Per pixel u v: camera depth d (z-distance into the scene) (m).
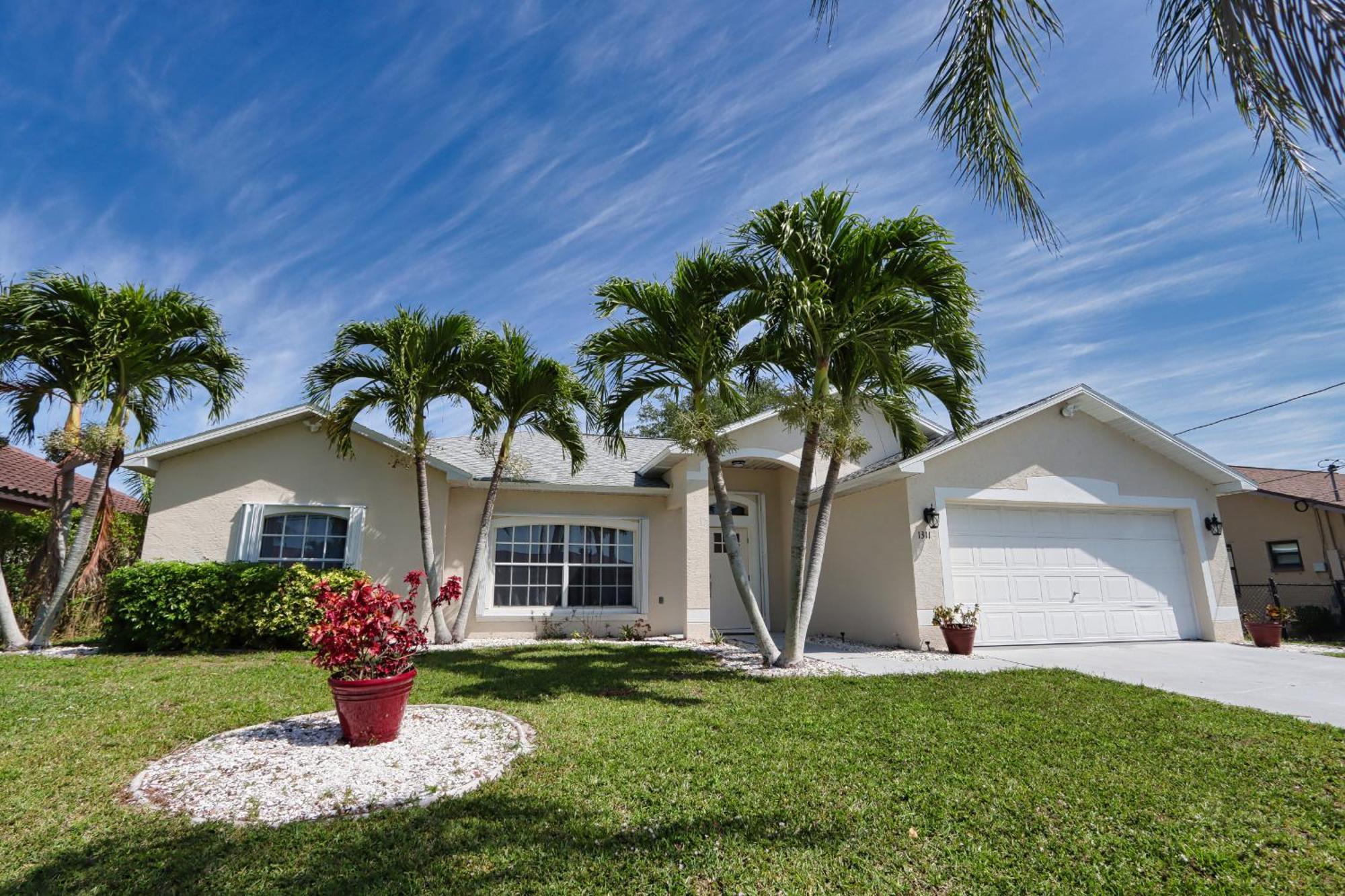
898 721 5.93
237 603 10.43
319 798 4.12
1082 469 12.15
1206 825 3.73
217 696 6.93
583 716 6.08
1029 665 9.10
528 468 12.70
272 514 11.91
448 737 5.40
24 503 14.92
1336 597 14.84
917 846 3.48
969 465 11.45
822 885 3.11
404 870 3.23
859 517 12.53
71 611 11.45
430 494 12.52
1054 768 4.64
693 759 4.80
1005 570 11.45
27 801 4.05
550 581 13.23
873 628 11.87
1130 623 11.95
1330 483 17.72
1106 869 3.25
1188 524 12.73
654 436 18.30
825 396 8.85
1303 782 4.38
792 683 7.80
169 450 11.40
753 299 8.84
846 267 8.21
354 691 5.16
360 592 5.57
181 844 3.48
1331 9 2.45
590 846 3.45
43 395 10.62
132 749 5.08
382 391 11.41
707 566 12.54
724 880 3.14
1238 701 6.88
